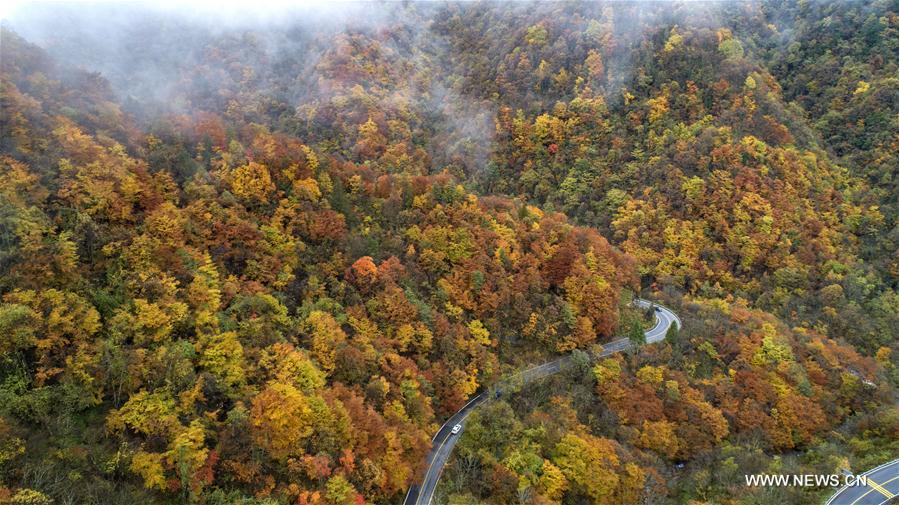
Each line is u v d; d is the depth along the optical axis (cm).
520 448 8938
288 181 11581
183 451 6412
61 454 6156
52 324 6850
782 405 10794
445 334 10612
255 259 9869
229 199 10350
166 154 10594
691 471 9562
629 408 10356
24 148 9025
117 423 6631
